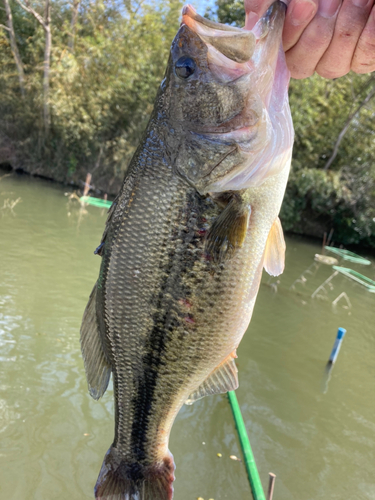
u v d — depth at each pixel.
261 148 0.28
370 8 0.24
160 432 0.32
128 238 0.30
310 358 1.22
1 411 0.78
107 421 0.81
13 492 0.63
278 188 0.30
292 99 3.41
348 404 1.02
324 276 2.25
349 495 0.74
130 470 0.33
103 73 3.75
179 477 0.71
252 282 0.30
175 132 0.29
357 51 0.25
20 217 2.23
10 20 3.71
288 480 0.75
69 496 0.64
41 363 0.94
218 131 0.28
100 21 3.85
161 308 0.29
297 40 0.26
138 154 0.30
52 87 3.72
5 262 1.52
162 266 0.29
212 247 0.28
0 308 1.16
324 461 0.82
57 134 3.82
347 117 3.58
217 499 0.68
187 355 0.30
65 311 1.20
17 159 4.02
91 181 3.85
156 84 3.77
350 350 1.34
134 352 0.31
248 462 0.74
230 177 0.28
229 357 0.32
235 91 0.27
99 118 3.71
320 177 3.40
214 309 0.29
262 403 0.96
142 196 0.29
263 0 0.27
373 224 3.45
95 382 0.33
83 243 1.92
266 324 1.41
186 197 0.28
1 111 3.93
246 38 0.26
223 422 0.87
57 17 3.97
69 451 0.72
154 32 3.80
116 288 0.30
